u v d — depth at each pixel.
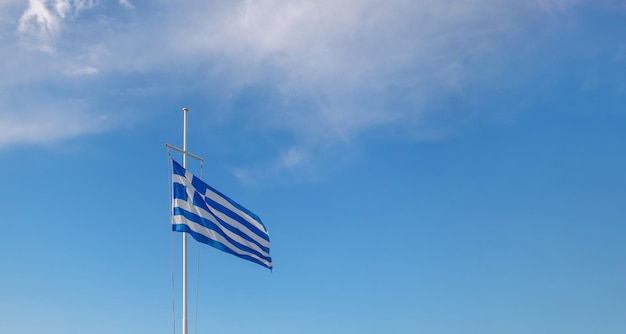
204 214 28.44
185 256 28.45
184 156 30.39
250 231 31.06
